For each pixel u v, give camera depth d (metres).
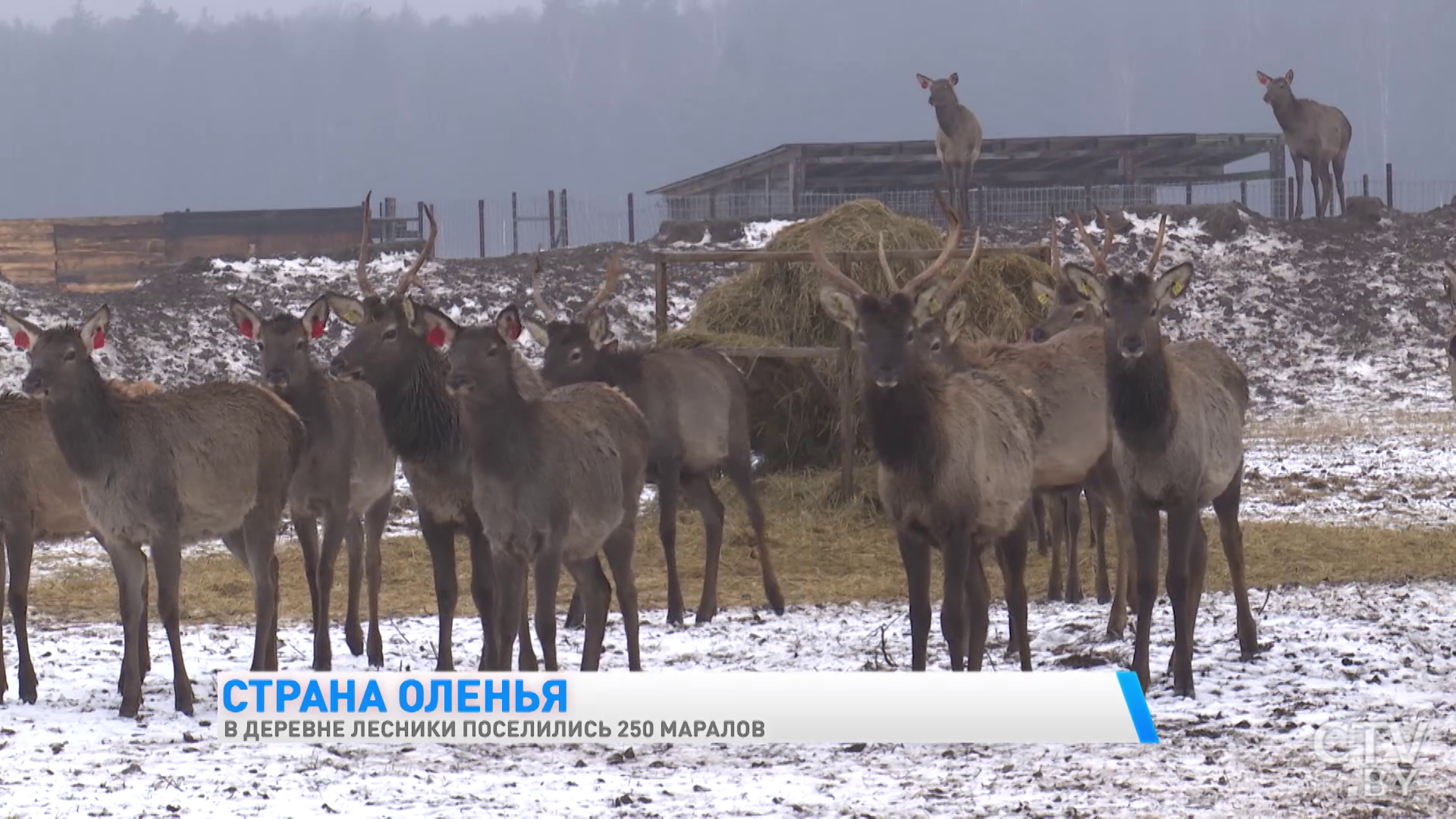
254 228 138.62
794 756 31.86
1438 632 43.12
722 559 60.25
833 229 71.88
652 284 123.19
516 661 42.75
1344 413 105.50
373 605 44.03
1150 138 153.62
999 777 29.36
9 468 39.69
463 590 55.78
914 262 70.88
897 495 35.84
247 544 39.62
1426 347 118.75
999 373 43.22
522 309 116.94
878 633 46.09
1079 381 46.00
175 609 37.19
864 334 35.09
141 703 37.38
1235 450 39.66
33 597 55.34
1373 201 135.25
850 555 60.56
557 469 36.62
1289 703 35.38
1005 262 71.56
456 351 35.94
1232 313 123.38
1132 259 127.62
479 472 36.53
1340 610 46.59
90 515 37.31
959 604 35.59
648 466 50.44
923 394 35.16
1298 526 64.06
